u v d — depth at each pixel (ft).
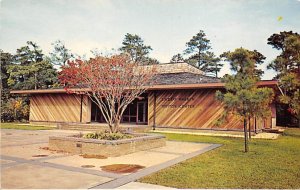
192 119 56.44
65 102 72.38
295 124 76.38
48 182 17.33
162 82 60.18
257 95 28.96
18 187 16.20
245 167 22.50
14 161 23.75
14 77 106.11
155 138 33.76
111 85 34.30
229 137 46.88
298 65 49.21
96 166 22.39
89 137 32.17
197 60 140.87
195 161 24.90
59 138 30.50
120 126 57.67
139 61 42.19
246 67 31.04
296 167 22.70
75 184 16.98
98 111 78.28
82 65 37.73
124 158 26.32
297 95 48.06
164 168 21.79
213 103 54.54
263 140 42.63
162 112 59.98
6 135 46.57
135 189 16.19
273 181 18.39
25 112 86.28
